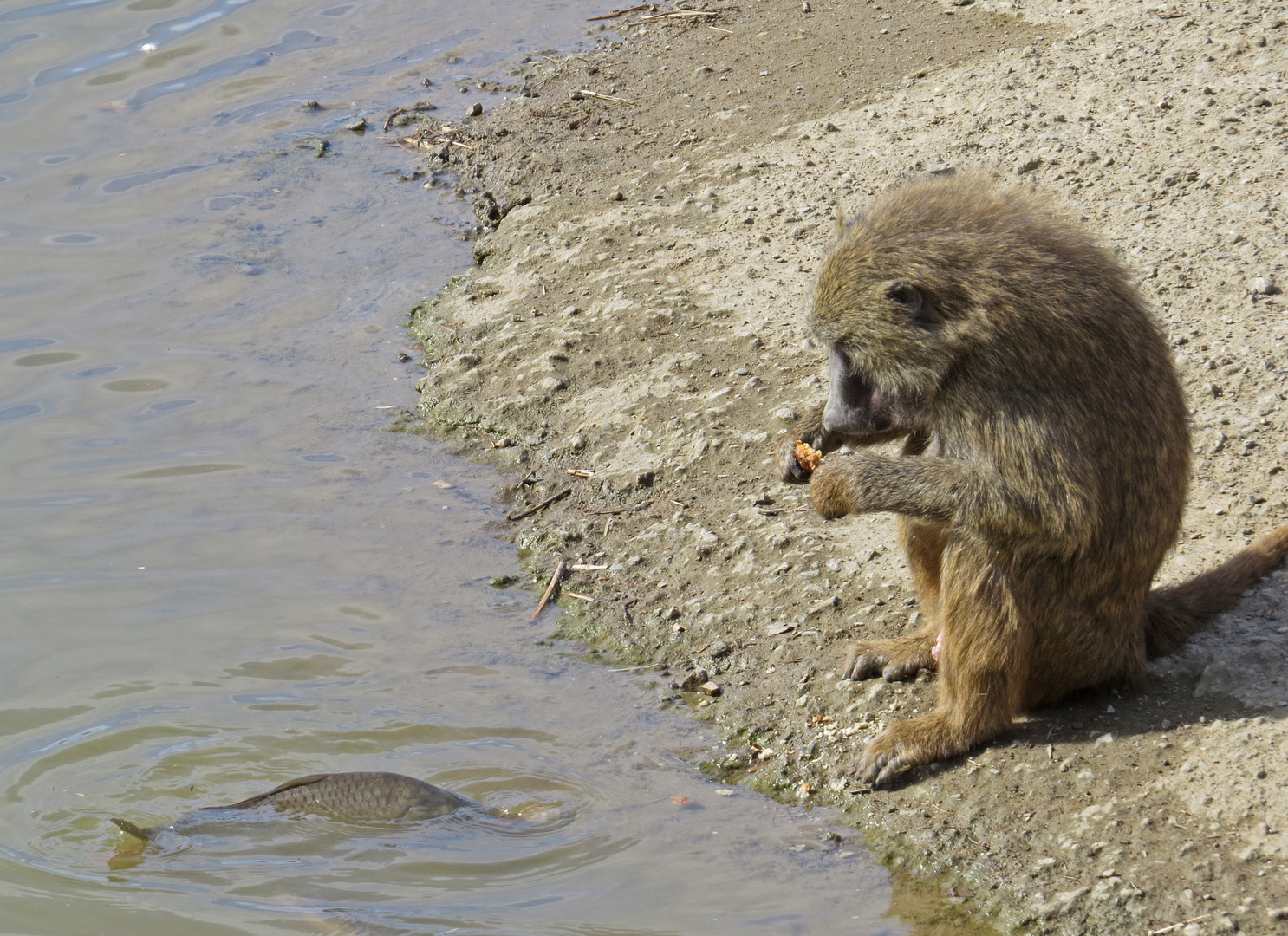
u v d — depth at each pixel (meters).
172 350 13.71
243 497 11.67
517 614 10.30
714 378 12.28
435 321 14.12
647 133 16.75
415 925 7.23
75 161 17.36
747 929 7.21
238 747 8.79
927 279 7.80
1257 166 13.02
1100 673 8.22
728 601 10.09
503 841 7.92
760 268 13.55
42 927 7.25
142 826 8.06
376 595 10.46
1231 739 7.73
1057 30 16.70
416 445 12.44
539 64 19.53
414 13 22.06
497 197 16.16
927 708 8.72
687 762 8.75
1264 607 8.75
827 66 17.36
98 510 11.45
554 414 12.48
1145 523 7.80
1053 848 7.45
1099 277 7.89
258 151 17.62
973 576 7.83
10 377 13.17
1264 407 10.48
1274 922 6.69
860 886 7.56
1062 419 7.57
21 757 8.70
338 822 7.98
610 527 11.09
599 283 13.89
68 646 9.81
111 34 20.98
